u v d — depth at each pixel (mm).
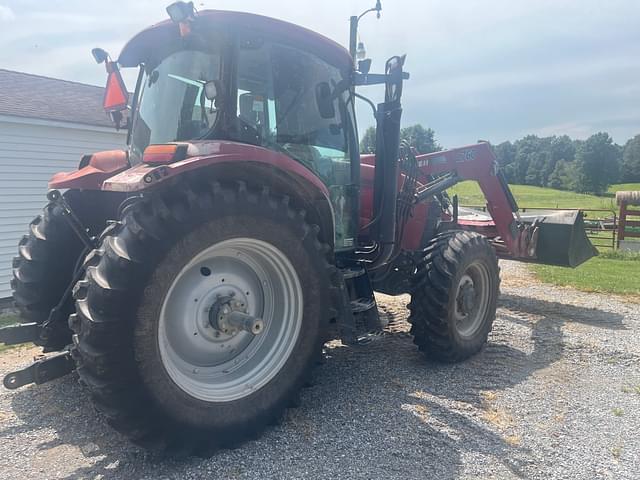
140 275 2359
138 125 3578
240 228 2703
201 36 3090
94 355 2297
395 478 2541
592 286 7777
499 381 3871
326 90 3428
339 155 3773
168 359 2588
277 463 2650
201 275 2828
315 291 3080
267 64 3213
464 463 2699
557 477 2598
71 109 9938
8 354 4582
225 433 2736
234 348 2994
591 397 3605
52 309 3408
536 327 5410
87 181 3514
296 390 3070
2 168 8445
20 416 3195
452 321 4105
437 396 3564
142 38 3373
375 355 4441
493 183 5824
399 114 3762
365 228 4078
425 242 5086
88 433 2971
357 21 4793
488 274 4551
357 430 3027
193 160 2537
